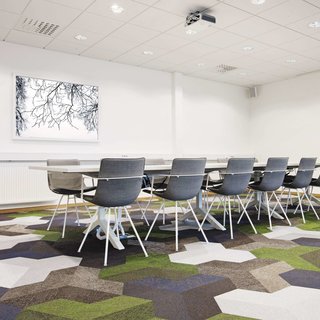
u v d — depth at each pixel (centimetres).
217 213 475
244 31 473
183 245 302
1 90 504
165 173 336
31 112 526
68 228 379
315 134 714
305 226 389
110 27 455
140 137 658
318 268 239
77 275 224
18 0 375
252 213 476
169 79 703
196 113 751
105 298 187
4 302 182
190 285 206
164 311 171
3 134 504
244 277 220
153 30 467
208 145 772
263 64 645
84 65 587
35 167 295
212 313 169
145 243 309
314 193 700
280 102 786
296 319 163
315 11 409
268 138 815
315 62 635
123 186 253
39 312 169
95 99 597
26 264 248
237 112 831
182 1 381
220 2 384
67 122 563
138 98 656
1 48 505
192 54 579
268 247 296
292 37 498
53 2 381
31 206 524
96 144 600
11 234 348
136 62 627
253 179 443
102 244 306
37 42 512
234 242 314
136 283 210
